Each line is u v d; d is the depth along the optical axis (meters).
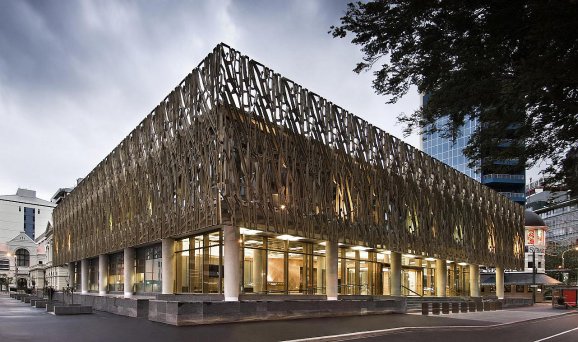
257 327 21.00
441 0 7.41
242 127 26.58
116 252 45.59
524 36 7.43
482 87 8.08
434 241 45.09
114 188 42.91
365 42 8.55
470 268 57.12
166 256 32.06
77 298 41.00
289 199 28.86
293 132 30.19
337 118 35.12
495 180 108.06
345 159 34.88
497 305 46.44
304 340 17.48
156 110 34.47
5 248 136.38
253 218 26.14
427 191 45.59
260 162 27.27
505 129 9.05
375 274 43.69
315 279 34.94
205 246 29.61
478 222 54.50
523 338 22.19
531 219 100.31
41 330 19.47
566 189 9.88
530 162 9.41
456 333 23.42
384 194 39.19
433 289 54.00
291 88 31.17
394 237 39.34
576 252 106.94
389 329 22.30
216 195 25.34
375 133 39.62
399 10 7.78
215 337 17.58
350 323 24.45
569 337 23.00
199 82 28.53
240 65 27.73
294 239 32.91
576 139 8.69
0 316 27.02
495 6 7.20
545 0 6.62
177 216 29.25
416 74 8.59
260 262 30.73
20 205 170.12
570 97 7.76
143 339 16.88
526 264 98.44
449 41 7.88
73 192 59.81
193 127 28.30
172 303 21.44
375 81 8.95
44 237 106.56
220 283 27.86
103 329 19.81
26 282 119.06
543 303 70.38
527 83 7.35
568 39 6.93
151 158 34.56
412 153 44.53
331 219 32.31
